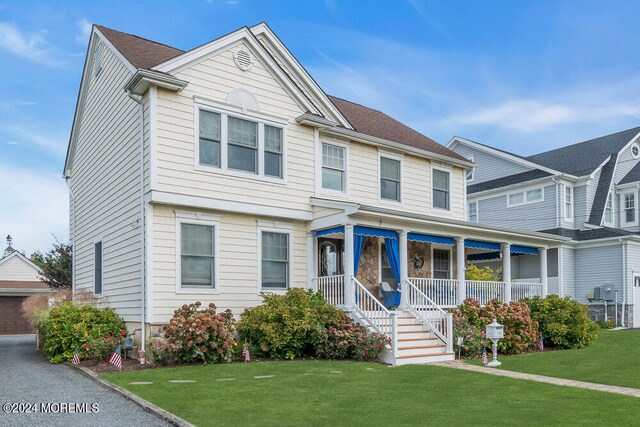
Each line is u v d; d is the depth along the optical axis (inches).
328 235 616.1
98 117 676.7
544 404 319.0
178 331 473.4
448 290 662.5
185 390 352.2
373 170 711.7
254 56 597.0
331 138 668.7
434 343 552.7
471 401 327.9
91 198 699.4
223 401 319.9
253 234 580.7
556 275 1036.5
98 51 685.3
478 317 608.1
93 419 281.9
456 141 1320.1
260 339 516.7
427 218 619.8
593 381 407.2
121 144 585.9
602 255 1013.2
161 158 514.9
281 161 607.8
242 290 564.7
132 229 542.3
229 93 570.9
